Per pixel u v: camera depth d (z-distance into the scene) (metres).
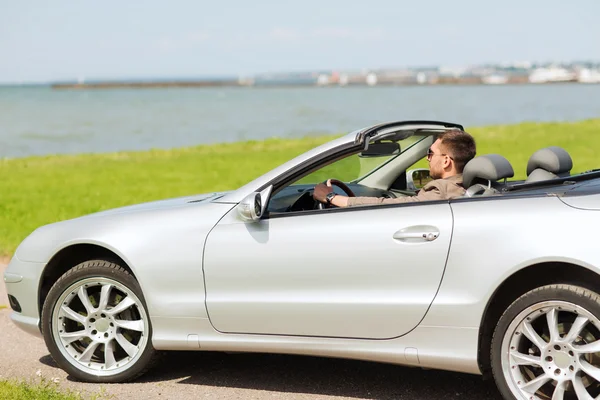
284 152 31.27
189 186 19.12
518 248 3.82
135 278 4.82
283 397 4.58
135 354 4.87
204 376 5.04
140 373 4.92
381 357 4.20
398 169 5.36
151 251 4.70
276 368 5.16
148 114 102.38
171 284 4.66
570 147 27.05
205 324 4.60
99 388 4.83
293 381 4.88
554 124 40.72
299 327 4.36
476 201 4.05
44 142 51.81
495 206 3.98
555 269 3.89
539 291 3.83
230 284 4.51
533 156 4.70
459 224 4.00
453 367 4.05
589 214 3.72
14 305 5.27
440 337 4.05
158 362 4.93
